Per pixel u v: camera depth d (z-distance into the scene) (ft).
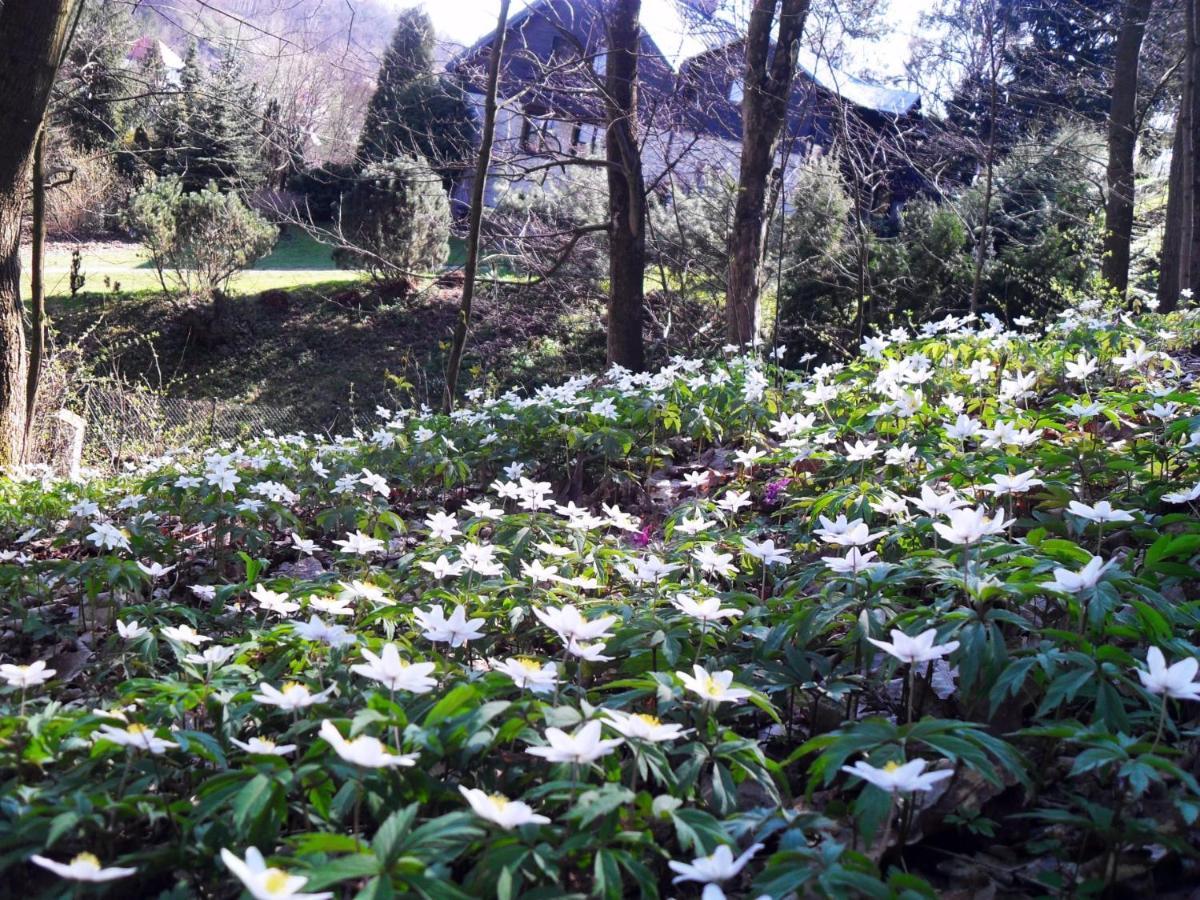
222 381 75.10
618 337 47.26
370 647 10.48
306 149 67.15
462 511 20.24
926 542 13.26
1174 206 51.57
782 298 62.69
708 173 58.34
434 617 9.39
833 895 5.99
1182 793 7.52
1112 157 57.57
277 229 79.51
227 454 27.50
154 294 81.87
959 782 8.63
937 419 17.75
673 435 24.43
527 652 12.50
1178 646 8.75
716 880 6.13
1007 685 8.49
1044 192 67.92
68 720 8.50
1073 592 9.26
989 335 23.54
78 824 7.32
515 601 12.25
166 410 67.97
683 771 7.80
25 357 33.78
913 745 9.06
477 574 13.02
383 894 5.71
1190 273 39.73
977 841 8.29
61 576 16.81
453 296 82.17
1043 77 70.95
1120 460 13.52
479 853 7.55
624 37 44.80
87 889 6.71
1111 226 57.57
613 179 46.50
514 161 47.83
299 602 12.75
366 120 74.49
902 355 24.66
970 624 9.07
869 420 18.17
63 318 78.54
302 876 5.45
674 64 51.37
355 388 73.67
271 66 66.33
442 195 82.02
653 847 6.81
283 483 23.71
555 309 74.13
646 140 48.55
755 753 7.90
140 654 12.07
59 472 37.63
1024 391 17.70
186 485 20.11
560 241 60.80
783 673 10.12
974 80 58.39
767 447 21.99
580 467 22.91
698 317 60.08
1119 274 57.36
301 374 75.41
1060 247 58.65
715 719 8.79
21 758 8.21
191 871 7.30
